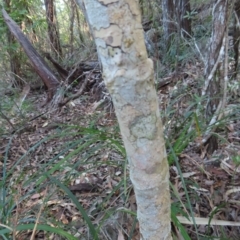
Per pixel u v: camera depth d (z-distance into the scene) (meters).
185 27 3.45
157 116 0.65
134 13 0.57
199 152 1.69
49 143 2.41
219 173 1.53
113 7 0.56
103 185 1.64
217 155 1.65
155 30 3.48
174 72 2.88
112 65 0.59
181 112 1.92
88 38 5.39
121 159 1.67
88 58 4.40
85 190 1.64
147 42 3.37
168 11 3.46
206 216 1.29
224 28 1.42
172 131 1.56
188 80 2.57
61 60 5.00
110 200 1.48
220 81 1.53
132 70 0.59
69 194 1.10
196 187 1.37
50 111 3.25
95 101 3.29
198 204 1.35
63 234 0.95
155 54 3.07
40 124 2.95
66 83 3.71
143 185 0.70
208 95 1.57
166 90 2.64
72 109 3.21
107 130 1.85
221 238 1.08
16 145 2.51
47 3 5.12
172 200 1.35
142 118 0.63
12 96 3.89
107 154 1.84
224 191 1.40
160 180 0.70
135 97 0.61
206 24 3.30
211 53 1.51
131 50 0.58
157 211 0.74
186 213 1.13
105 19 0.57
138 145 0.66
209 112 1.59
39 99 4.07
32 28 4.97
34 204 1.50
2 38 4.64
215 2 1.50
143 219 0.76
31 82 4.58
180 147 1.29
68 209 1.48
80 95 3.51
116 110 0.65
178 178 1.49
